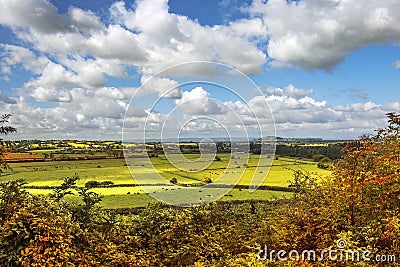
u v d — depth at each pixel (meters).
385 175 5.23
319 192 6.34
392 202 5.26
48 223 4.84
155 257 5.74
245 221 6.82
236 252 5.86
